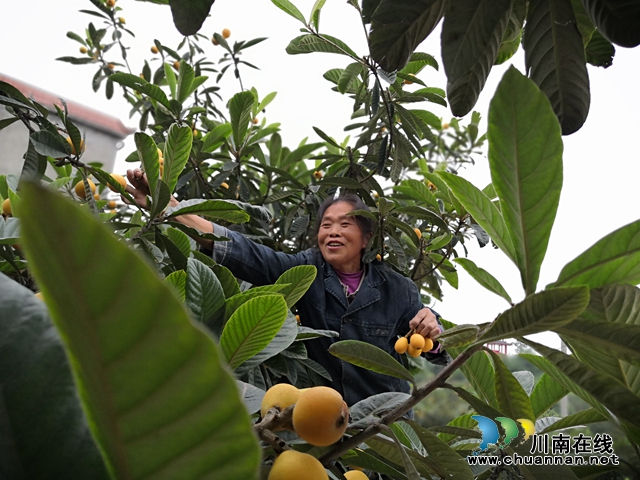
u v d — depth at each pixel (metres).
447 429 1.07
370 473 1.46
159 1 2.35
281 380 2.41
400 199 4.01
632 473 1.11
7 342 0.45
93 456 0.45
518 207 0.82
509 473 1.13
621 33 1.02
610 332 0.76
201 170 3.71
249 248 2.70
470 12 1.09
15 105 2.09
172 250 1.87
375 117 3.43
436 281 4.02
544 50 1.17
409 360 3.25
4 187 2.01
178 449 0.38
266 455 0.87
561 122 1.17
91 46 4.64
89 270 0.31
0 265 1.58
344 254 2.92
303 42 3.00
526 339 0.87
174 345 0.34
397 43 1.12
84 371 0.36
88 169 2.05
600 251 0.80
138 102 4.26
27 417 0.44
